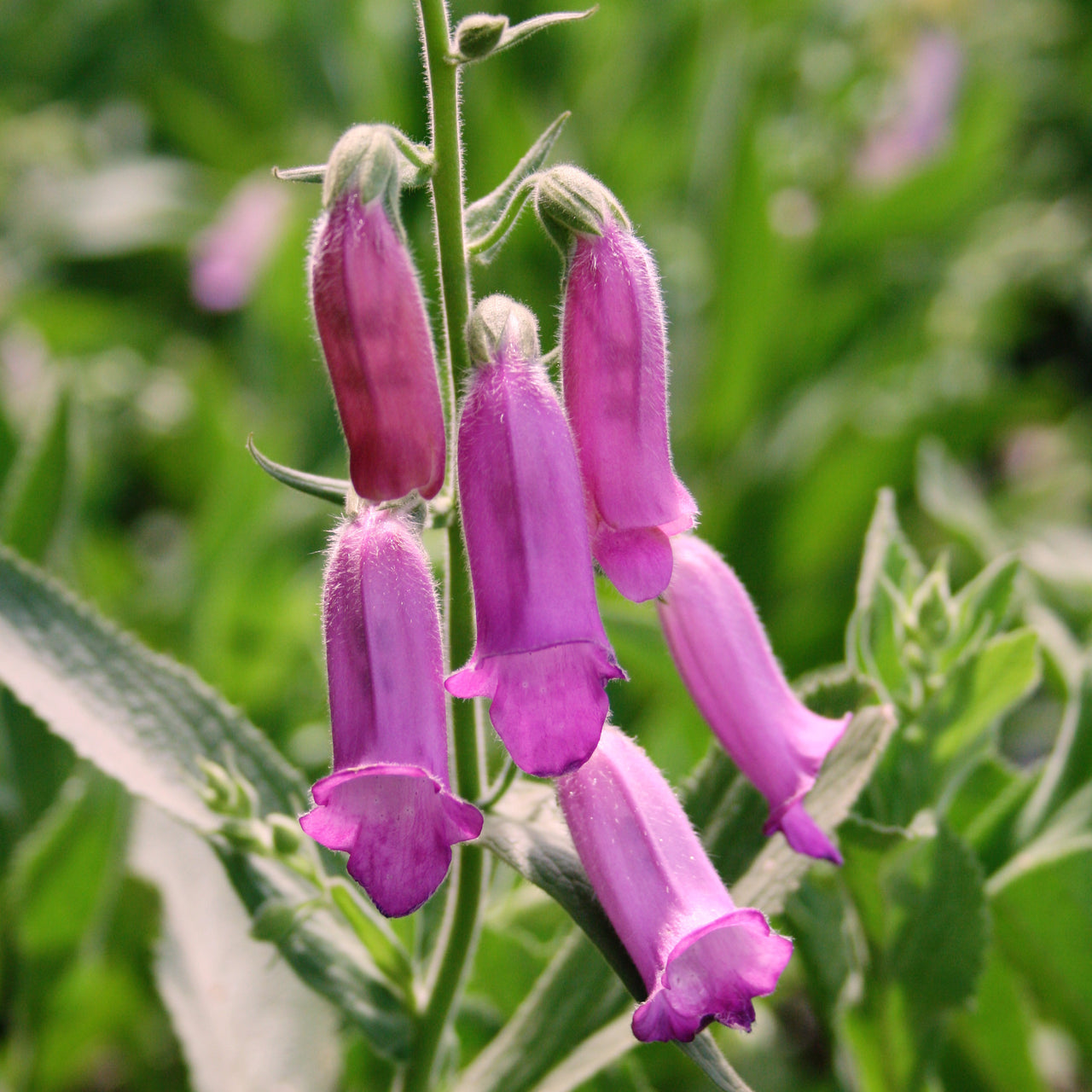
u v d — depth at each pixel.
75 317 1.21
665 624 0.54
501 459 0.51
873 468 0.94
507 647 0.50
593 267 0.52
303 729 0.83
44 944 0.66
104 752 0.57
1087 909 0.62
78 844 0.65
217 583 0.86
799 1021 0.72
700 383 1.03
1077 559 0.83
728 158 1.06
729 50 1.17
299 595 0.90
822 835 0.53
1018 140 1.46
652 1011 0.51
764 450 1.02
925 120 1.16
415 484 0.51
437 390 0.51
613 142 1.16
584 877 0.53
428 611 0.52
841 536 0.96
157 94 1.44
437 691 0.51
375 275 0.51
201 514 0.99
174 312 1.32
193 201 1.35
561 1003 0.57
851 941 0.60
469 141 1.05
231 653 0.85
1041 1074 0.64
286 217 1.12
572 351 0.52
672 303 1.11
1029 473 1.18
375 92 1.15
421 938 0.60
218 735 0.58
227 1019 0.60
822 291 1.17
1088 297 1.29
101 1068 0.77
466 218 0.53
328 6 1.41
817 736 0.54
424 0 0.52
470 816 0.51
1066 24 1.56
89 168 1.40
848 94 1.17
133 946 0.72
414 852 0.51
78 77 1.49
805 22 1.27
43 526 0.73
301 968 0.56
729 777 0.57
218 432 1.07
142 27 1.47
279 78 1.44
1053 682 0.69
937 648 0.59
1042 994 0.64
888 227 1.16
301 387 1.09
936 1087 0.62
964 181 1.15
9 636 0.57
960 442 0.95
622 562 0.52
